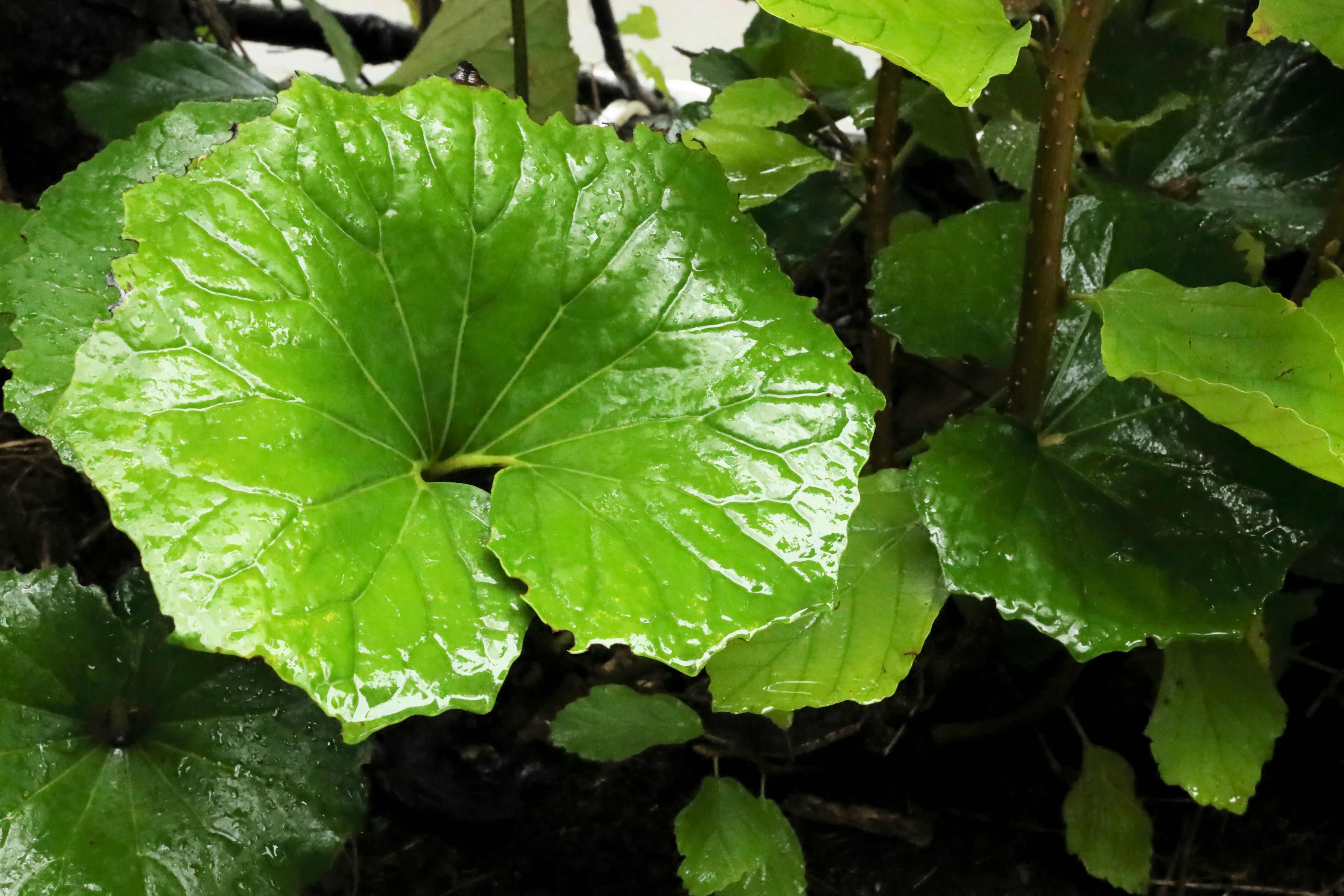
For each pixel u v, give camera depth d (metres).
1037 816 1.14
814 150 1.09
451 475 1.08
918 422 1.24
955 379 1.19
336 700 0.88
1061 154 0.97
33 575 1.01
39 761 0.98
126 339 0.89
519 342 0.95
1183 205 1.07
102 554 1.19
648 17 1.60
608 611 0.91
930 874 1.12
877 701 0.98
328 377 0.92
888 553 1.01
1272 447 0.94
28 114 1.25
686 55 1.29
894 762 1.16
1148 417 1.02
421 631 0.90
